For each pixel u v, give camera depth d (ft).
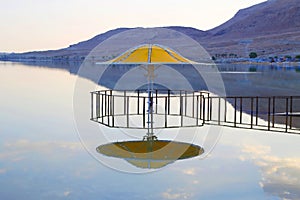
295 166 28.73
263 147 34.06
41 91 84.12
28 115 52.54
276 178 26.27
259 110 55.21
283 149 33.35
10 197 22.98
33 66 210.18
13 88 90.79
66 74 139.54
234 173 27.35
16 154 32.17
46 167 28.58
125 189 24.41
